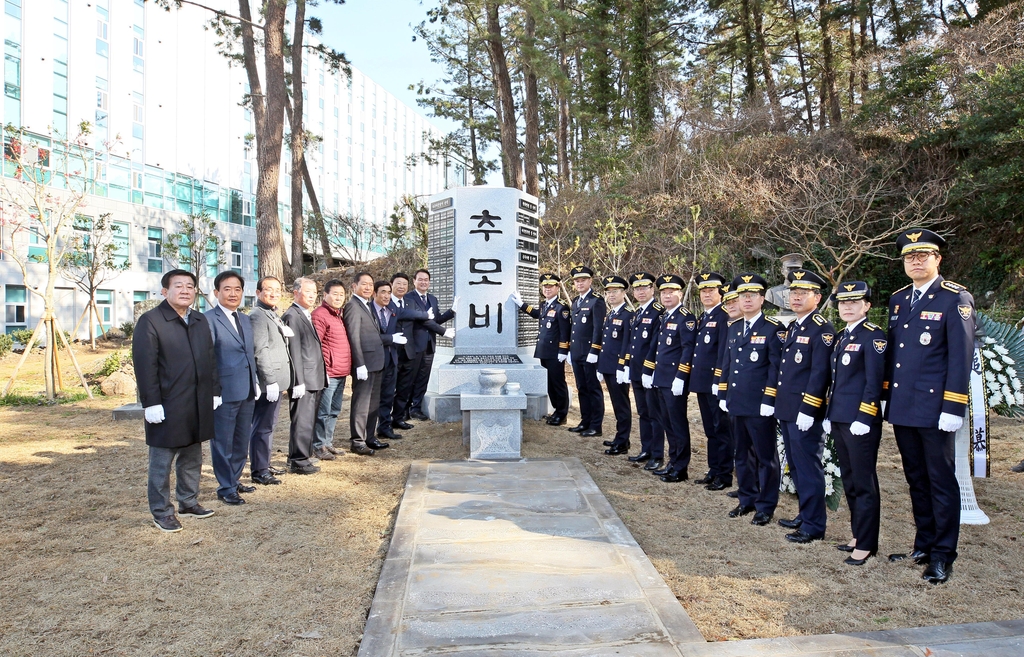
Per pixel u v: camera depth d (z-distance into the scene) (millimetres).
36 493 5234
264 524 4539
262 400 5504
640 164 16594
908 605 3271
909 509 4840
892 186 13305
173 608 3316
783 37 21750
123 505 4961
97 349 17156
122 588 3543
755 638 2947
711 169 14578
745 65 20672
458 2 17375
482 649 2838
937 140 13078
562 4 19078
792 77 22922
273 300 5574
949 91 13516
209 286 25703
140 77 22812
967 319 3523
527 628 3006
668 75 18531
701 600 3346
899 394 3707
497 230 8188
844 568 3762
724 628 3057
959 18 17078
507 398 6125
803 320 4398
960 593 3404
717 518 4684
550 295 8125
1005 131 11594
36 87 18922
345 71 22422
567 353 7957
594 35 17734
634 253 13688
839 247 13172
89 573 3734
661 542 4184
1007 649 2793
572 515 4555
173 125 24297
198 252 21562
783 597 3379
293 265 22594
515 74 24641
